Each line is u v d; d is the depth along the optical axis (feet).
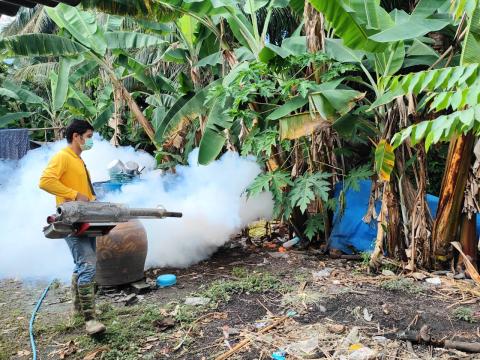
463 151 14.85
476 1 9.38
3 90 35.17
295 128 16.03
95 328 11.43
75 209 10.40
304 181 17.25
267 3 19.39
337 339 10.98
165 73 32.48
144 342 11.30
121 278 14.92
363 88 21.98
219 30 21.17
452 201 15.51
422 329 11.05
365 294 13.98
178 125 20.45
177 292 14.93
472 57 12.26
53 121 40.57
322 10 12.87
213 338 11.34
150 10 16.67
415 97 14.75
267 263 17.92
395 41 14.06
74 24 22.43
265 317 12.51
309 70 17.40
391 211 16.56
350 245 18.54
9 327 12.52
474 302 13.29
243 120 19.47
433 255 16.25
